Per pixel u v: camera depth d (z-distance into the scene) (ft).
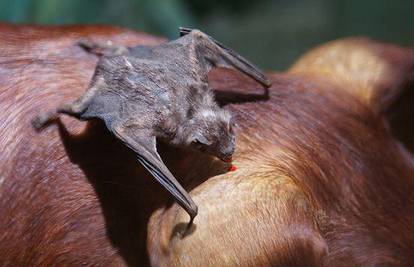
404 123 3.65
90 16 7.17
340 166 3.48
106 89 3.14
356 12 10.28
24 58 3.42
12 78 3.39
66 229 3.30
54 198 3.30
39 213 3.30
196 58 3.24
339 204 3.45
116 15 7.30
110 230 3.29
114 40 3.52
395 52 3.69
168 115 3.12
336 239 3.43
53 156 3.30
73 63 3.43
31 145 3.31
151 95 3.14
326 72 3.67
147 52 3.24
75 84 3.39
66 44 3.47
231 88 3.49
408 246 3.51
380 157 3.56
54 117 3.31
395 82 3.62
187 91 3.17
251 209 3.18
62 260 3.30
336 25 10.74
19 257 3.30
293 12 11.75
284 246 3.17
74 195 3.30
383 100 3.63
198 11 9.52
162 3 7.56
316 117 3.51
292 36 11.30
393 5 9.96
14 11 6.70
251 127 3.42
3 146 3.31
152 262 3.19
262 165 3.31
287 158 3.38
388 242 3.49
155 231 3.20
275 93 3.52
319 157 3.44
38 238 3.30
